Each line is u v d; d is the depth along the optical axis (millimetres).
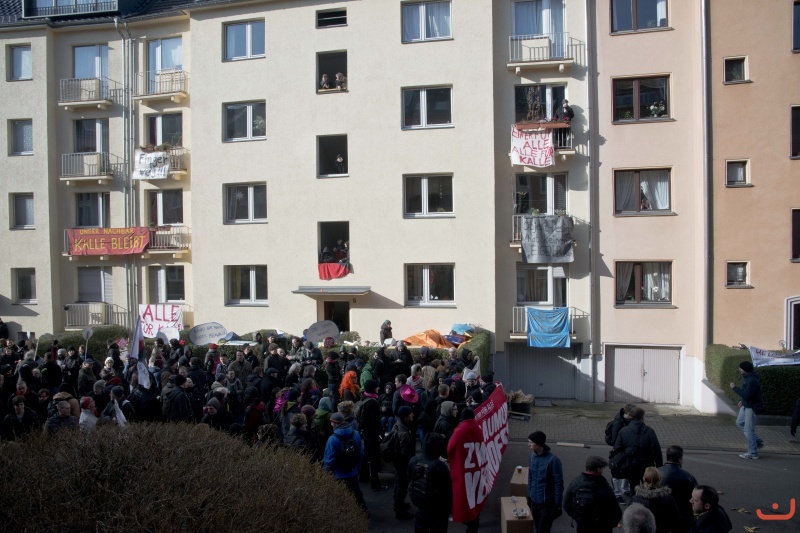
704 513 6785
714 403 19109
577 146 21547
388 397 12258
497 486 11789
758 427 16547
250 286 24094
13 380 12750
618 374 21531
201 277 24125
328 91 22812
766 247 19328
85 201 26422
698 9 20062
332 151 23172
